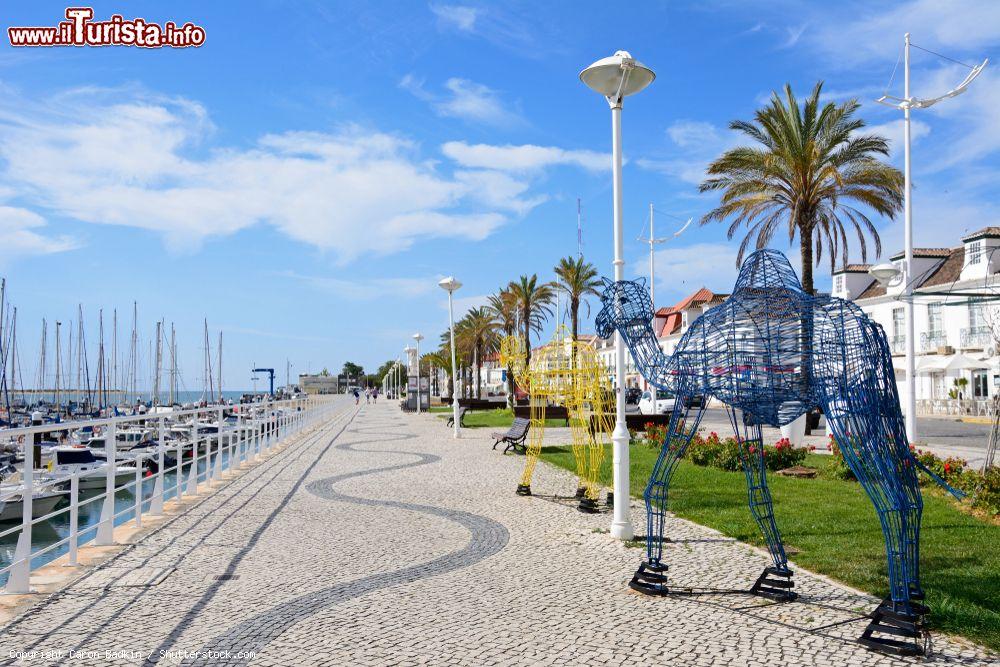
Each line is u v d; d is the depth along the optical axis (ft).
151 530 27.66
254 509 32.40
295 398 83.82
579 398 34.68
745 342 17.72
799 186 68.39
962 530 25.96
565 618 17.61
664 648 15.58
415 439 73.15
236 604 18.54
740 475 40.96
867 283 136.87
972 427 85.97
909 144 55.26
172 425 103.09
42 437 106.52
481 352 201.46
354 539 26.35
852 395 16.30
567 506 33.37
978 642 15.57
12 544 44.39
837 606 18.37
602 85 26.96
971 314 109.09
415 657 15.10
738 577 21.06
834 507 30.66
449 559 23.49
